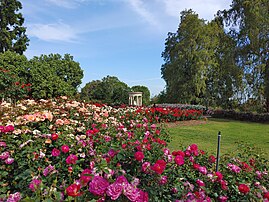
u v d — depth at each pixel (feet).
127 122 15.67
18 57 40.96
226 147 20.92
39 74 39.42
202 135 27.50
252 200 6.26
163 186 5.83
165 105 62.44
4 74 31.37
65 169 6.40
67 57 62.85
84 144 7.66
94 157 6.94
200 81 66.23
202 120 46.70
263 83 54.29
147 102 100.63
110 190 3.93
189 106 60.03
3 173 6.44
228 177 6.93
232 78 57.16
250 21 54.95
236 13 59.52
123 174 5.39
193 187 5.86
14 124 8.93
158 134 12.00
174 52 74.13
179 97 69.92
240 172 7.43
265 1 54.13
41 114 9.71
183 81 69.67
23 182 6.04
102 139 8.71
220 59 63.57
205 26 68.33
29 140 7.43
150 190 5.59
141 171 6.06
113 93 80.28
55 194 4.00
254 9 54.34
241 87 56.65
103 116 14.56
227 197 6.32
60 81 41.32
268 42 54.08
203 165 8.01
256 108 56.18
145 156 6.89
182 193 5.60
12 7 69.46
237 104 58.85
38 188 4.25
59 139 8.14
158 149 7.55
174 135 26.48
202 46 68.23
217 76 64.03
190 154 7.48
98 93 79.87
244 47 56.44
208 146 21.09
